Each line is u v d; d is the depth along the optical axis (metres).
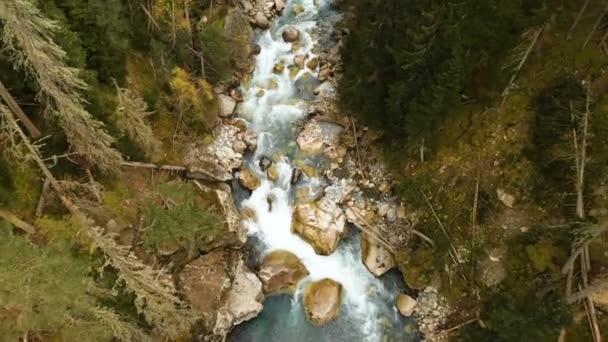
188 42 27.22
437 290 25.44
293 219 27.92
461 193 25.73
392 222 27.30
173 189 23.16
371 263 26.67
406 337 25.22
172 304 20.14
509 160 24.81
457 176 25.98
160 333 20.80
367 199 28.25
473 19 20.64
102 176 22.72
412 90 23.12
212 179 27.70
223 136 29.52
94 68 22.75
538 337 19.69
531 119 24.47
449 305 25.00
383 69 24.62
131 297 19.53
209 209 25.42
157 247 22.77
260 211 28.33
